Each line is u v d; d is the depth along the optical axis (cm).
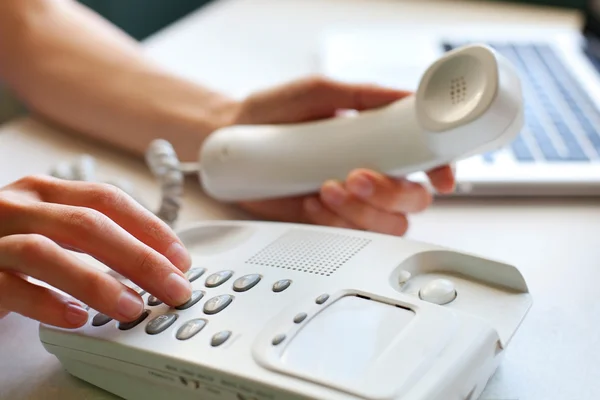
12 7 68
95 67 64
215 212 52
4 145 62
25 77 66
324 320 31
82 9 73
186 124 57
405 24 87
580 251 45
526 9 92
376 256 36
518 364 35
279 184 47
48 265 32
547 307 39
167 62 77
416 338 29
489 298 34
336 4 95
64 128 65
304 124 48
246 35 85
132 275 34
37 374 36
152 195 54
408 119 42
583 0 93
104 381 34
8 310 35
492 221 49
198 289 35
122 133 61
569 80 67
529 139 56
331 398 26
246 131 48
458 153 40
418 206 45
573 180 50
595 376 34
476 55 38
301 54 78
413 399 26
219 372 29
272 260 37
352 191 44
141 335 32
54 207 35
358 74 70
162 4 122
